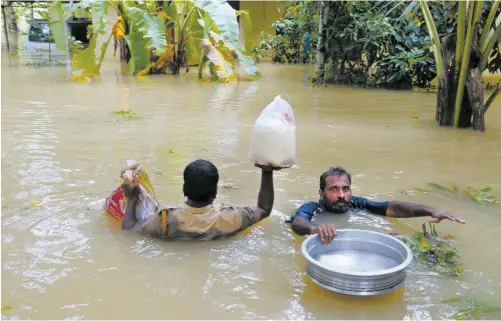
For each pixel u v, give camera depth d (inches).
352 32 442.3
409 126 272.5
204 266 111.6
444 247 120.9
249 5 788.0
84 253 116.3
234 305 96.1
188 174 121.5
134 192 132.0
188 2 517.3
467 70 262.5
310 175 179.0
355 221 136.9
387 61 448.5
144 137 232.5
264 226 134.0
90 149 209.3
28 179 168.2
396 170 187.3
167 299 98.1
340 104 349.4
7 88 392.2
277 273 108.7
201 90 407.2
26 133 236.7
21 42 794.2
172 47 521.0
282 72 579.8
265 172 132.1
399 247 106.8
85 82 439.8
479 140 240.4
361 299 98.3
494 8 257.8
